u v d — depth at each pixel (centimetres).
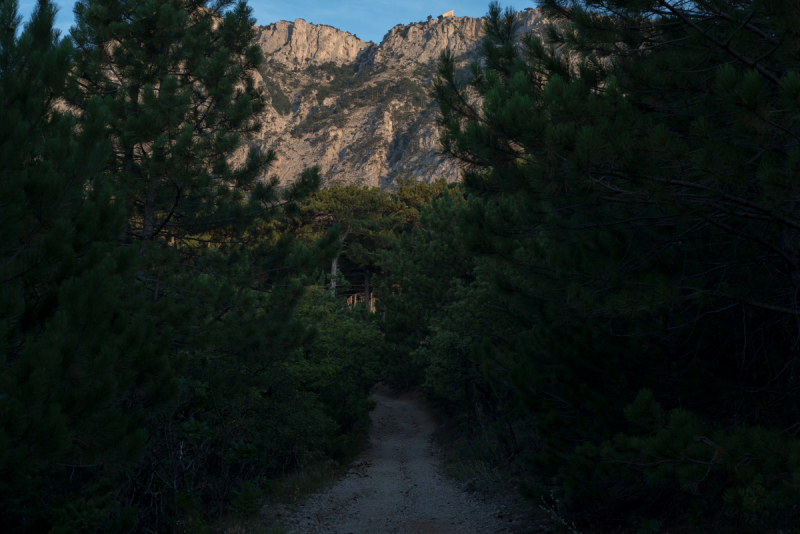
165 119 878
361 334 2111
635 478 515
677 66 501
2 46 454
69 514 473
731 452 422
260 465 1223
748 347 617
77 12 983
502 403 1270
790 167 393
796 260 534
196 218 1027
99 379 429
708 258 595
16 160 456
